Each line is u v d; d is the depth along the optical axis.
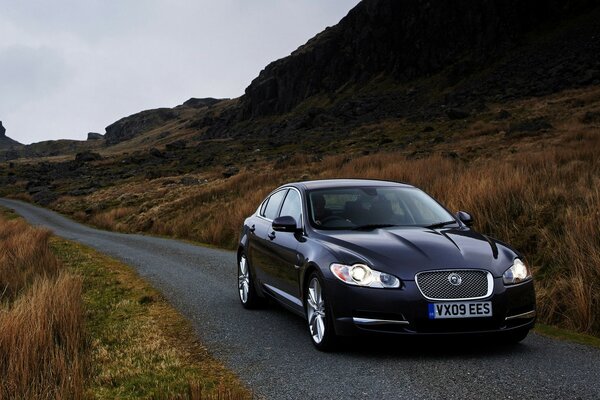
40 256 13.66
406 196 6.89
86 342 6.31
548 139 34.88
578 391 4.31
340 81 165.00
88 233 30.17
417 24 140.50
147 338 6.50
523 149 31.47
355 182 7.21
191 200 33.78
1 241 17.95
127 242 21.77
